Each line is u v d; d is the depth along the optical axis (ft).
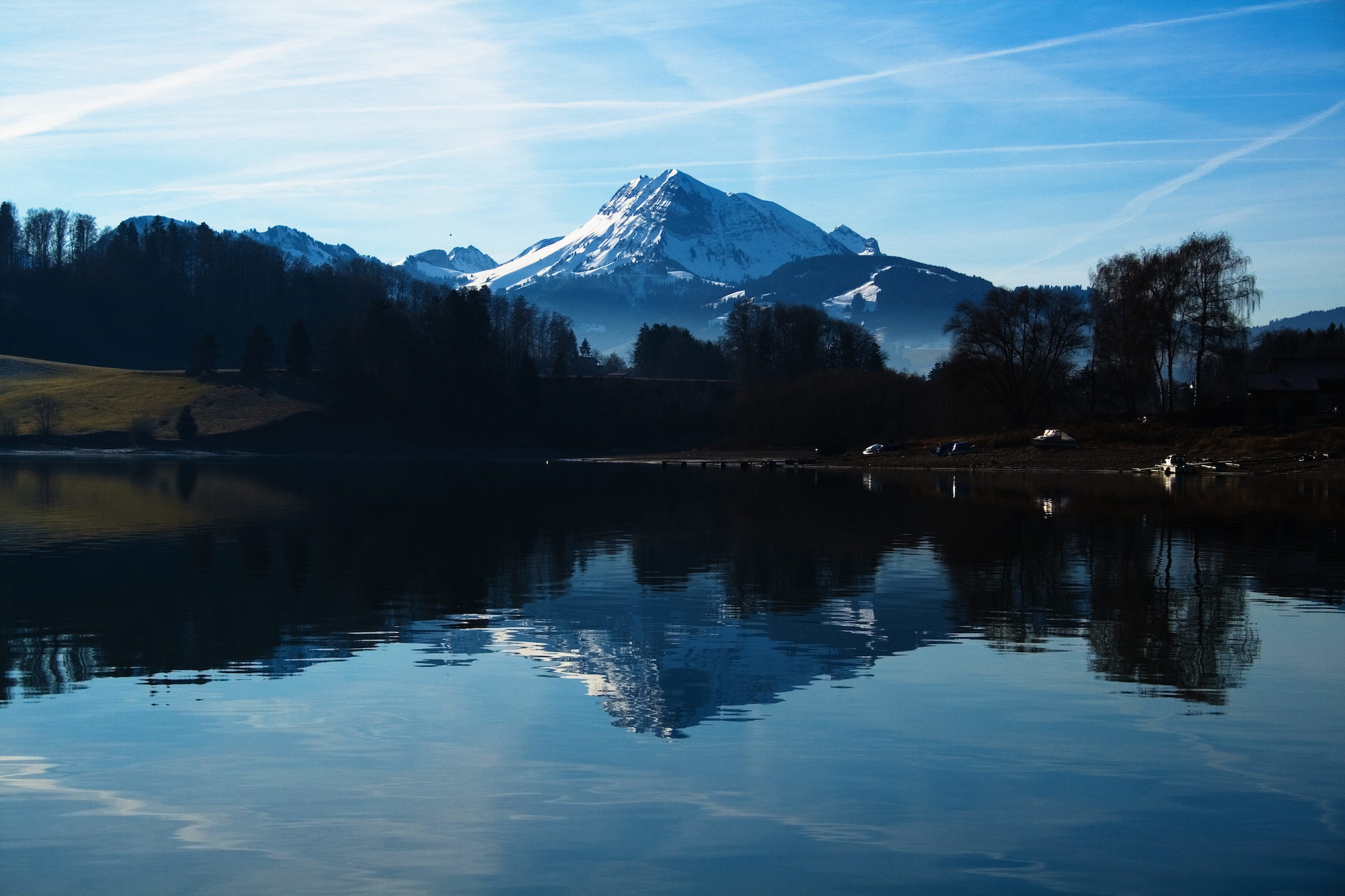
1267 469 281.33
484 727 55.83
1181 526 150.41
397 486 279.08
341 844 42.04
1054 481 268.21
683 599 92.32
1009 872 39.83
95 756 51.65
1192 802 45.88
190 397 631.15
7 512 185.47
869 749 52.24
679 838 42.52
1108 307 366.63
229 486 272.92
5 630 79.82
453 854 41.27
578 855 41.14
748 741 53.42
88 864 40.47
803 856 41.01
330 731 55.16
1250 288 346.54
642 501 215.51
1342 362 413.39
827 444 487.61
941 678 65.21
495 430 647.56
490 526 159.74
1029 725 55.88
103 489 256.32
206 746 52.85
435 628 80.33
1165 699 60.64
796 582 101.76
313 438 600.39
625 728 55.57
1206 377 375.25
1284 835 42.75
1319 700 60.18
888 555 121.29
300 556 123.13
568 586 100.12
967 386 417.08
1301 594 93.56
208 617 84.84
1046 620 82.43
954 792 46.93
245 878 39.52
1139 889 38.63
